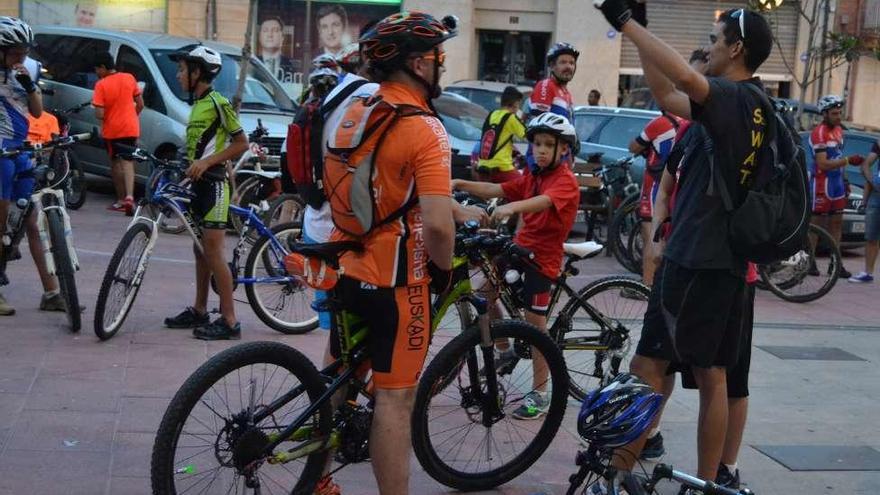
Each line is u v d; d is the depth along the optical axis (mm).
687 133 4887
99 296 6473
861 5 23484
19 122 7156
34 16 21766
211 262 6832
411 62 3789
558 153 5598
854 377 7270
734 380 4754
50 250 6973
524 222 5715
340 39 22344
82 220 11672
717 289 4316
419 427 4660
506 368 4977
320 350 6988
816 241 9898
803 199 4293
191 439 3926
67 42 14148
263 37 22125
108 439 5039
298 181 4285
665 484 5098
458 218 4664
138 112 12289
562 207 5574
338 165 3836
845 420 6281
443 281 3977
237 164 10500
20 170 7250
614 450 3760
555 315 6555
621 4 3984
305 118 4238
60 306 7336
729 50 4348
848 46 18906
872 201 11031
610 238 10844
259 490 4102
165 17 21891
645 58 4027
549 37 23781
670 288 4383
